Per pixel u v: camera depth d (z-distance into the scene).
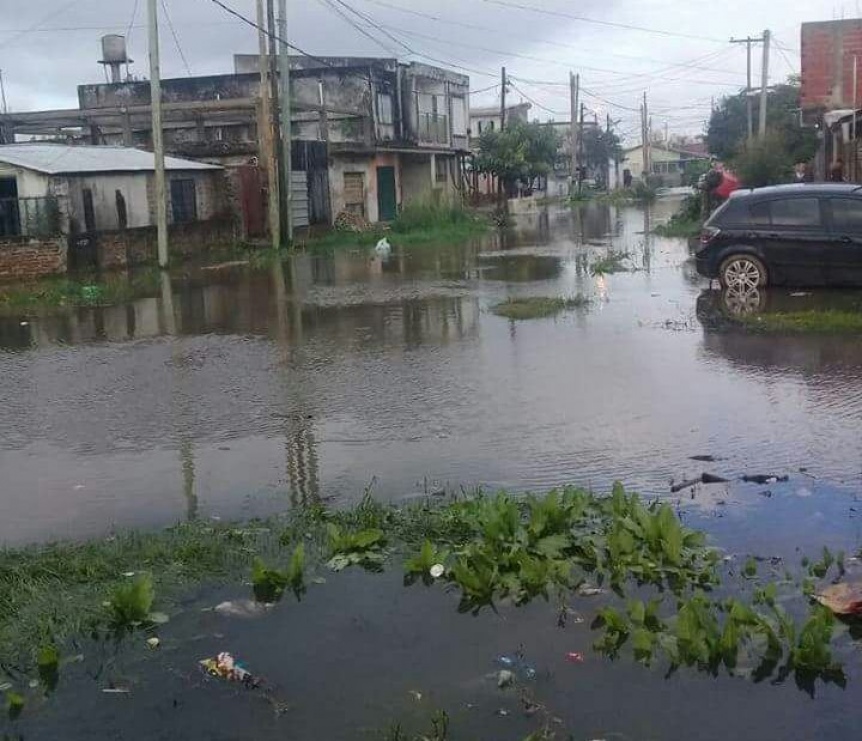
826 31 36.81
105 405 8.77
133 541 5.28
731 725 3.54
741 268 13.62
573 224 37.94
